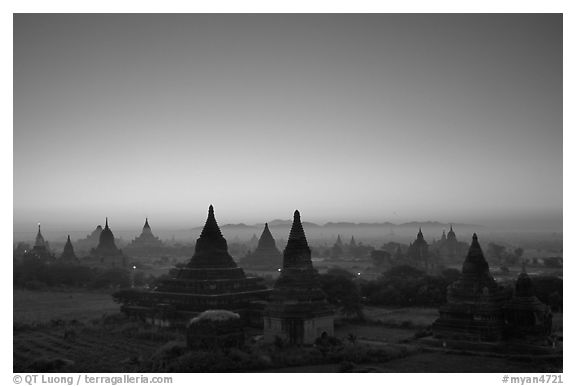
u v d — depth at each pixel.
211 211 159.25
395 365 105.00
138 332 134.88
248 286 155.25
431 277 191.12
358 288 177.62
